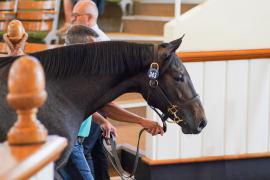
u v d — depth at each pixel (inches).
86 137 207.9
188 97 165.6
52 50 157.6
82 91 157.3
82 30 197.5
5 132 145.3
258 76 241.8
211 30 236.4
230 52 235.6
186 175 238.8
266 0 240.8
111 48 160.6
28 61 96.2
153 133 184.9
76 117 156.3
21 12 406.6
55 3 397.7
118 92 163.0
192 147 238.2
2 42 375.9
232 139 241.8
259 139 245.4
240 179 244.5
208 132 238.8
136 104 312.0
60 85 155.8
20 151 95.9
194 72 232.8
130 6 421.1
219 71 236.4
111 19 421.1
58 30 390.6
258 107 243.6
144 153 254.8
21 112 98.5
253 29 241.1
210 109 237.5
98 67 158.9
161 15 402.9
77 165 188.4
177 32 232.8
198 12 234.5
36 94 96.5
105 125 196.5
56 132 150.6
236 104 240.4
